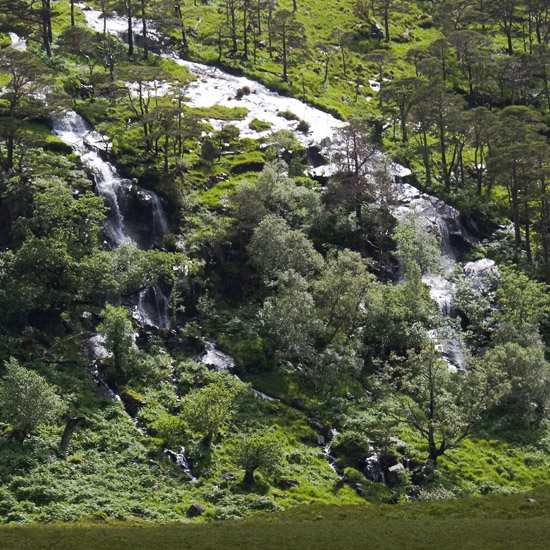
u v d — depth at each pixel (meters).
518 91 185.38
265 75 166.88
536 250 129.75
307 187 125.75
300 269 103.25
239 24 190.25
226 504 66.94
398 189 134.50
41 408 70.25
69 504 62.44
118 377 83.56
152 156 123.31
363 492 74.31
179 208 113.81
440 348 102.62
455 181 141.88
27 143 105.44
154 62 159.25
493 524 55.47
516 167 130.00
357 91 172.00
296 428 83.25
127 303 95.69
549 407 93.44
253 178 126.62
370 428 83.06
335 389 91.19
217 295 103.88
